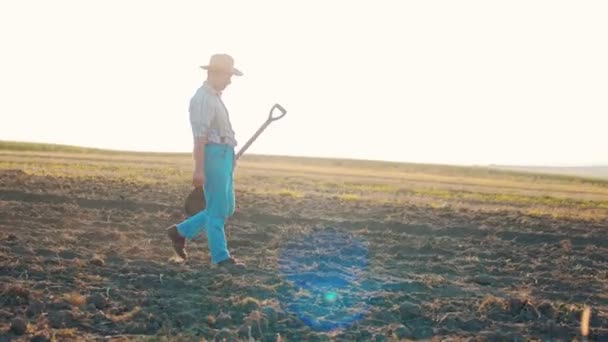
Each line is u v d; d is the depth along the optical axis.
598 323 6.48
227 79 8.09
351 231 11.49
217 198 8.16
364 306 6.79
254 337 5.68
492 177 56.78
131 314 6.08
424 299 7.17
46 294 6.62
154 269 7.84
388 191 24.39
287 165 56.00
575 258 9.92
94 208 12.80
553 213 17.41
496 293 7.59
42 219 11.08
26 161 30.56
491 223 13.40
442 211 15.34
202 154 8.00
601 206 22.59
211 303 6.46
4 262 7.73
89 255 8.55
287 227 11.61
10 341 5.33
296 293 7.12
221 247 8.18
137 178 21.50
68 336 5.50
